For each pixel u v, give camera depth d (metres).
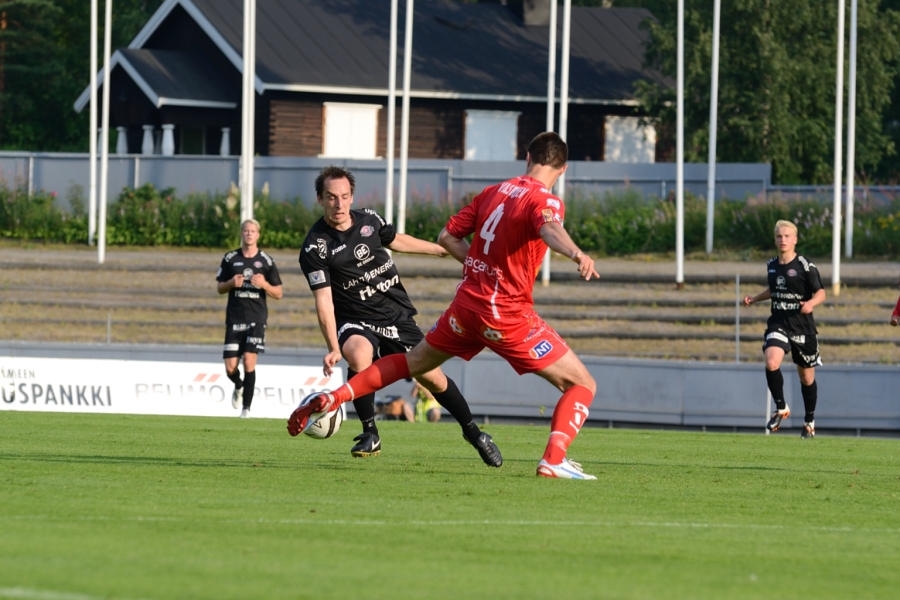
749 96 124.88
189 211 110.75
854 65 87.50
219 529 16.06
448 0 154.25
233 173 114.56
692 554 15.21
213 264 96.81
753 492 22.88
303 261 27.22
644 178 115.00
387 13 144.25
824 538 17.03
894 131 156.62
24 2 175.50
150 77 130.38
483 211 22.61
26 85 182.75
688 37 126.31
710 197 98.88
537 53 145.88
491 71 139.38
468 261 22.88
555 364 23.20
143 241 111.00
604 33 152.50
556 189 105.62
